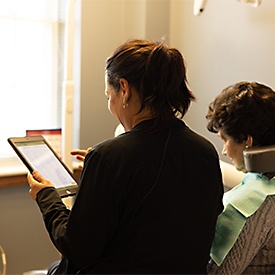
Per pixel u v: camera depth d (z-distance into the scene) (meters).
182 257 1.13
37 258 2.64
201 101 2.51
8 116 2.60
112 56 1.17
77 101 2.71
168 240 1.11
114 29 2.75
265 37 2.07
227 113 1.31
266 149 1.22
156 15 2.63
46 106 2.70
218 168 1.21
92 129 2.77
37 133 2.34
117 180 1.06
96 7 2.67
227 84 2.32
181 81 1.17
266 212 1.28
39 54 2.64
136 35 2.69
